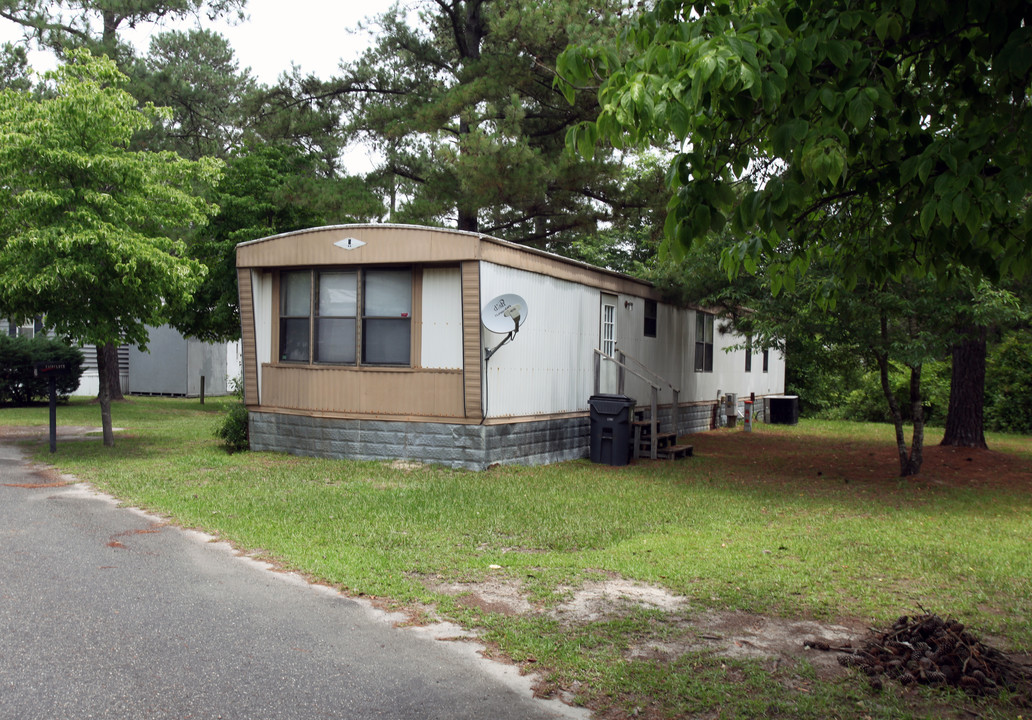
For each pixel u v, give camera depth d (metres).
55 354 21.53
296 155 19.86
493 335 11.15
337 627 4.97
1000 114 4.23
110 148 12.16
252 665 4.34
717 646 4.78
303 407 12.21
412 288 11.41
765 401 23.92
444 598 5.53
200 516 7.93
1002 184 3.69
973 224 3.71
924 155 3.71
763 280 12.52
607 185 18.39
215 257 18.12
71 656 4.36
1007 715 3.90
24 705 3.75
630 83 3.64
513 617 5.20
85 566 6.09
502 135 16.45
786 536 7.75
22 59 22.81
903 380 23.12
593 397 12.94
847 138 3.80
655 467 12.69
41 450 12.56
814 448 16.27
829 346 12.59
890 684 4.24
